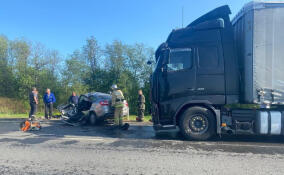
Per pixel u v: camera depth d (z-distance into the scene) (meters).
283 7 4.93
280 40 4.94
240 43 5.60
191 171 3.33
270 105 5.08
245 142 5.27
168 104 5.52
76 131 7.07
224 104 5.32
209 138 5.73
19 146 4.96
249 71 5.13
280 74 4.95
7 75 23.80
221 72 5.31
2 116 12.41
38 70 22.97
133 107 19.34
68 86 22.42
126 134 6.49
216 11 5.62
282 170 3.36
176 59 5.53
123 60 22.09
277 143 5.17
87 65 22.66
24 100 21.28
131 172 3.31
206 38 5.45
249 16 5.11
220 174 3.20
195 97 5.39
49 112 10.95
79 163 3.75
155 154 4.26
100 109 8.53
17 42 25.52
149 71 21.45
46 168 3.52
